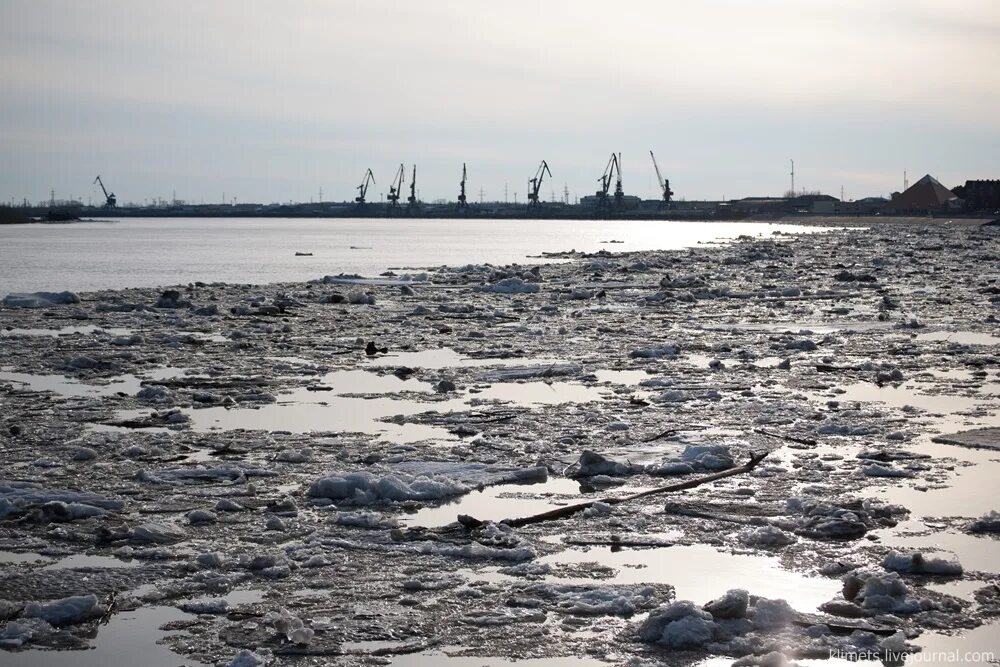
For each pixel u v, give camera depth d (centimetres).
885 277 4169
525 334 2436
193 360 2022
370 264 6038
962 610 757
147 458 1211
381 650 698
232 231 15788
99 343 2261
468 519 952
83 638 719
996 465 1157
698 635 705
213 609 766
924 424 1371
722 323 2641
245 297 3400
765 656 672
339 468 1164
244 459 1212
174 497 1053
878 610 755
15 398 1602
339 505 1031
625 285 3919
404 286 3709
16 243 9688
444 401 1575
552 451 1236
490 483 1105
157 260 6481
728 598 740
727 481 1102
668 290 3597
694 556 878
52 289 4159
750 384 1698
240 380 1772
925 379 1736
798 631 720
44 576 830
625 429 1358
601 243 9844
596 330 2503
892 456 1189
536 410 1492
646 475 1139
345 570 846
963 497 1036
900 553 848
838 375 1783
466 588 803
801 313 2853
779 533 913
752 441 1282
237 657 674
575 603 772
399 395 1628
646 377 1798
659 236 12181
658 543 909
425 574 834
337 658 687
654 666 670
